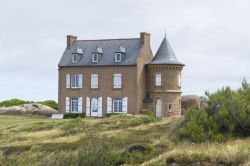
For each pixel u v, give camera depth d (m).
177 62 68.56
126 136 29.98
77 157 20.22
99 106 69.88
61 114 70.69
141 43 69.25
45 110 73.38
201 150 18.97
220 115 22.98
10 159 26.38
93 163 19.56
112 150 21.08
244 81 26.42
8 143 32.41
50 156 24.75
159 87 68.44
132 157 20.16
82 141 29.11
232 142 20.55
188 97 74.19
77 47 72.44
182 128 23.39
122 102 68.38
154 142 23.75
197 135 22.17
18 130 40.03
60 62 72.75
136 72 67.62
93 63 70.50
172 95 68.25
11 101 81.12
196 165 17.92
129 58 68.50
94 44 72.38
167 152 19.64
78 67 71.38
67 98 72.00
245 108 23.14
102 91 69.69
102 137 30.38
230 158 17.67
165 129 32.41
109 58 69.88
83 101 71.00
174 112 68.31
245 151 17.91
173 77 68.31
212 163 17.81
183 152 18.80
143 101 68.81
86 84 70.88
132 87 67.75
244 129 22.62
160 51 69.81
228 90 25.12
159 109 68.62
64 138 31.98
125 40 70.88
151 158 19.84
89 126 38.56
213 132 22.44
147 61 69.94
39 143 30.11
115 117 42.12
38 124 41.81
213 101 24.14
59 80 72.81
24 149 28.44
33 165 23.39
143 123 38.06
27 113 72.31
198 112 23.81
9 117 57.16
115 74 69.00
